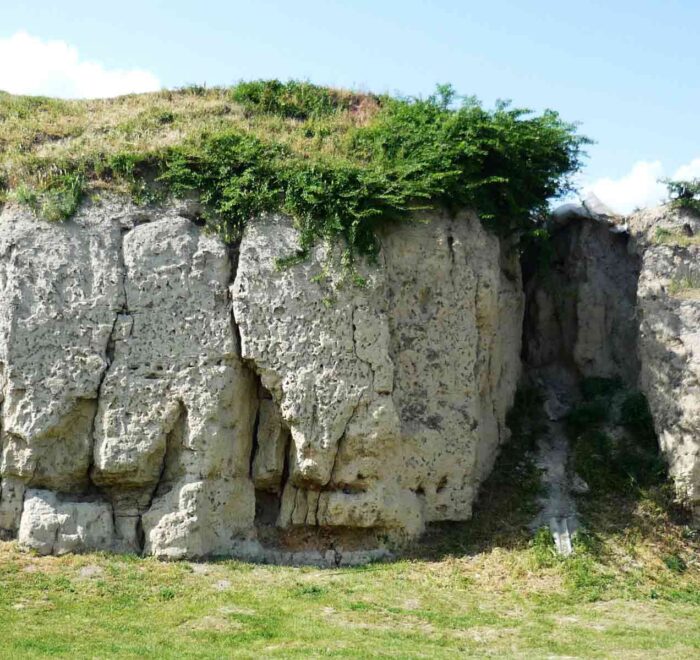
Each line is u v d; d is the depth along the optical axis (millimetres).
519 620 15977
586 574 18062
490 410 21438
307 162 19344
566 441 22297
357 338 18453
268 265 18438
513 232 22078
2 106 21953
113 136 20281
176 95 23328
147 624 14531
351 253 18734
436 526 19641
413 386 19719
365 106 23703
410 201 19812
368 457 18375
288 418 18125
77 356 17719
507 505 20344
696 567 19000
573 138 21719
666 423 20875
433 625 15414
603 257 24547
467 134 20344
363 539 18766
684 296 21531
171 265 18328
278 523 18641
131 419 17703
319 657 13227
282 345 18203
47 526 17031
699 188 22891
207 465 17719
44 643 13328
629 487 20594
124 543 17531
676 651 14469
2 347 17656
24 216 18406
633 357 23641
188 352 18047
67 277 18031
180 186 18875
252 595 16078
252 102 23016
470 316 20219
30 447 17438
